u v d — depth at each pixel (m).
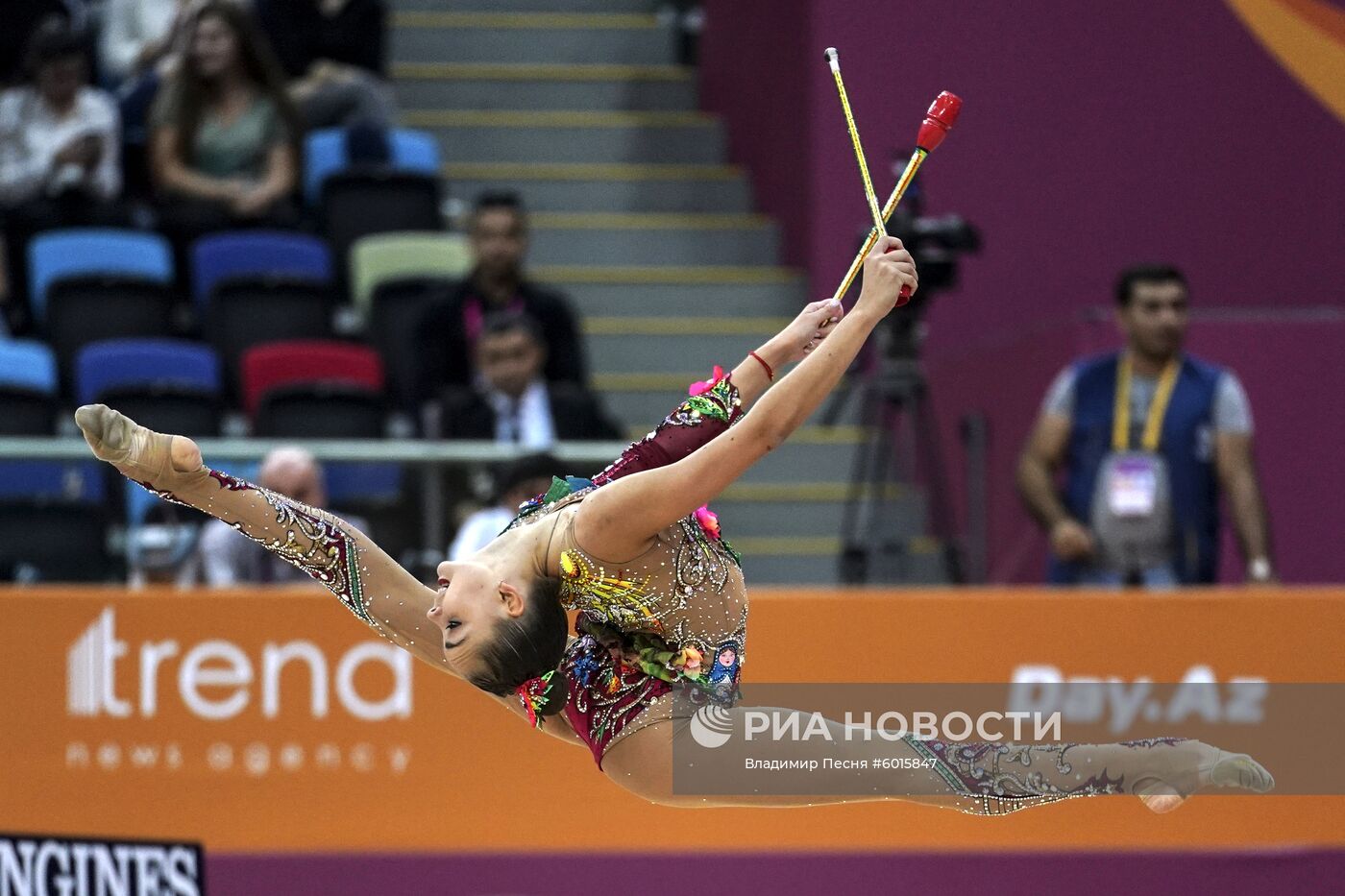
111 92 37.91
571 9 39.97
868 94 31.91
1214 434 24.06
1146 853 20.47
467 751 20.14
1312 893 20.20
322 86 35.94
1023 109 31.92
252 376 28.64
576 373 28.95
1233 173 31.98
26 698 19.97
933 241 25.30
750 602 20.12
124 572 24.73
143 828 19.89
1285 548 26.75
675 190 35.75
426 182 33.56
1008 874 20.47
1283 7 31.81
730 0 36.53
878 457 27.36
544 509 12.88
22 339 31.81
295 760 20.00
